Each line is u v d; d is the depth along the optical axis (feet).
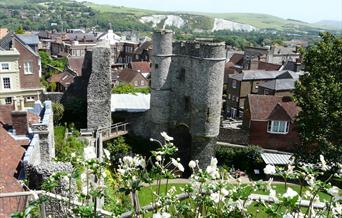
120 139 121.39
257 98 139.74
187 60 118.01
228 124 158.10
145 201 73.61
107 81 121.29
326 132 93.76
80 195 25.00
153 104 124.47
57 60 294.66
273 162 121.60
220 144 132.16
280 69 240.32
